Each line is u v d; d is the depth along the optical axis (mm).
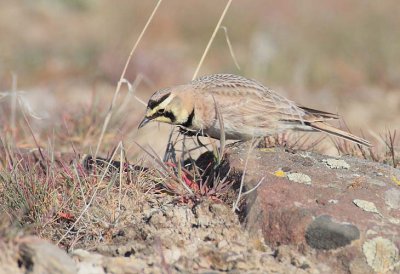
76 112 16391
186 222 9859
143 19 33344
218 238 9617
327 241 9234
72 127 15250
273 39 30438
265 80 26422
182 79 26391
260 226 9609
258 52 28312
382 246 9133
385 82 26172
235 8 34719
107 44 29188
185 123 11492
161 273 8828
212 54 30438
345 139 12383
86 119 15391
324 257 9234
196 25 32906
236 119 11438
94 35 31000
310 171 10602
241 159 10766
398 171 10883
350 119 21578
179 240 9578
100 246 9539
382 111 22594
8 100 17359
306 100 24078
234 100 11453
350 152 12719
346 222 9320
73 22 34062
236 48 31344
